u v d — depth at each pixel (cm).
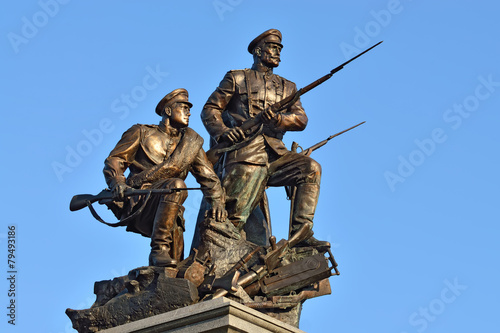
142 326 1834
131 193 1923
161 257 1914
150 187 1966
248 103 2142
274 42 2188
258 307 1941
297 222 2075
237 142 2112
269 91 2161
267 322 1812
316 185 2098
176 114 2033
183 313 1806
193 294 1869
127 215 1964
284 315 1972
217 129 2122
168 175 1991
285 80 2202
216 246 2003
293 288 2003
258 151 2112
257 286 1989
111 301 1912
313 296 2028
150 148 2008
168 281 1880
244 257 1978
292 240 2045
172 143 2031
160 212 1925
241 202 2091
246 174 2094
